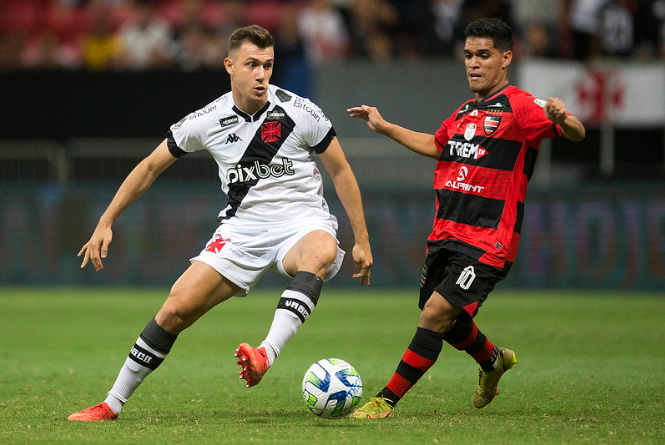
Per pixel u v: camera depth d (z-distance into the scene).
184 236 57.75
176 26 67.31
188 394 21.56
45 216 58.91
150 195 58.09
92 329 38.84
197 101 57.06
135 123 57.72
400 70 54.47
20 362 28.61
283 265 17.70
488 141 18.11
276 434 15.48
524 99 18.03
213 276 17.39
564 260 54.62
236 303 52.19
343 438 15.05
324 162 18.06
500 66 18.61
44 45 66.19
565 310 45.25
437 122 54.44
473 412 18.61
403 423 16.80
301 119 17.56
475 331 18.67
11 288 59.41
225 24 65.69
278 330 16.61
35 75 58.44
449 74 54.25
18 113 58.72
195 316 17.47
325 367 16.84
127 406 19.62
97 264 17.67
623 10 55.75
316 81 55.00
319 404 16.66
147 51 65.31
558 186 54.50
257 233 17.72
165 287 58.25
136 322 41.38
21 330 38.50
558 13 55.03
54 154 58.28
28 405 19.67
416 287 56.41
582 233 54.12
